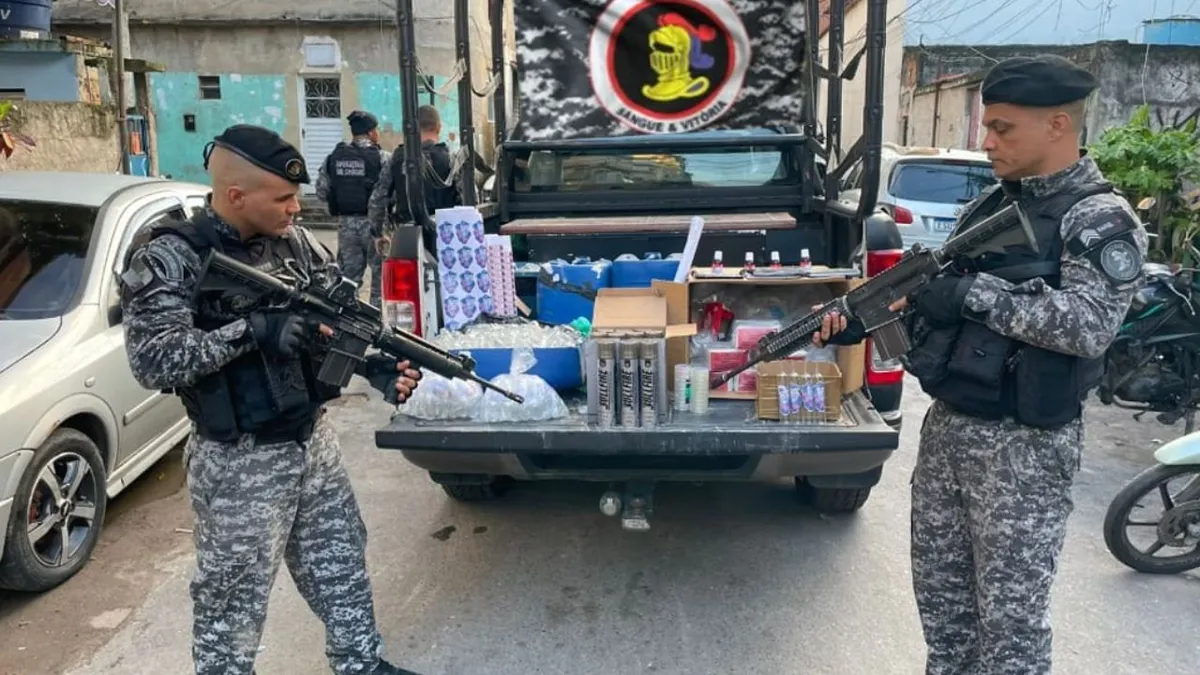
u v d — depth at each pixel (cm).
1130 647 306
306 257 252
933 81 1986
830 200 409
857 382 321
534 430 288
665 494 437
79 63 1093
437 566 366
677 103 404
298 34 1767
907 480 451
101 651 305
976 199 243
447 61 1734
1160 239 682
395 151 681
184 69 1791
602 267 362
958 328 223
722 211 448
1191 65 1608
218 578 234
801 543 383
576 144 433
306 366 236
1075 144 214
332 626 264
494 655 302
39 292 378
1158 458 345
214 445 232
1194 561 357
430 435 292
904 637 312
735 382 313
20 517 322
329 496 261
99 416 369
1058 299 202
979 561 229
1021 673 225
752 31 397
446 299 351
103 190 439
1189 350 471
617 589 347
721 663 297
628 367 287
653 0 394
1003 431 219
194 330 215
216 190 226
